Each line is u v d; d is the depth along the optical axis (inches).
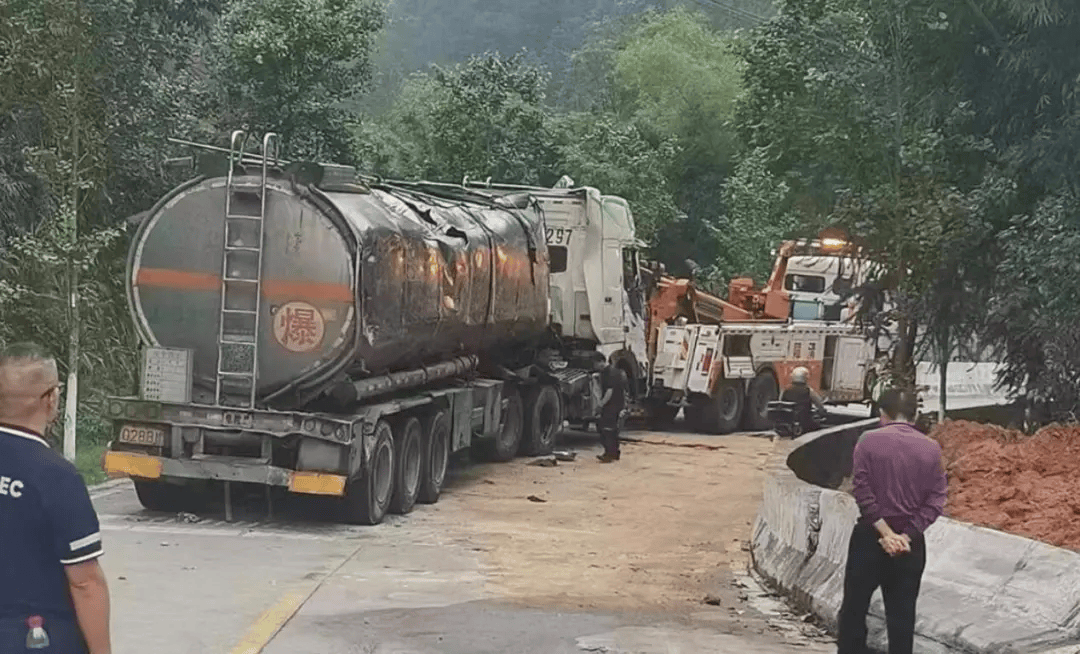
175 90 1018.1
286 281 592.7
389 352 633.0
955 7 810.8
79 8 754.8
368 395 613.6
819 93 1056.8
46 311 808.3
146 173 953.5
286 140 1299.2
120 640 372.2
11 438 193.6
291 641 381.4
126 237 812.6
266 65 1306.6
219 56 1307.8
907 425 337.1
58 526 191.0
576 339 1020.5
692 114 2362.2
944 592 389.4
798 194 1330.0
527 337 898.7
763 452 1024.9
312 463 587.8
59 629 192.2
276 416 587.2
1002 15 796.0
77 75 748.0
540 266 901.2
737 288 1358.3
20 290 753.6
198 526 590.9
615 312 1046.4
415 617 421.7
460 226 741.3
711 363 1150.3
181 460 592.1
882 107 935.7
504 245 810.8
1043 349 784.9
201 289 599.5
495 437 868.0
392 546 559.5
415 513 662.5
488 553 550.0
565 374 988.6
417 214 680.4
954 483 525.0
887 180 1029.2
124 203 951.6
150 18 1028.5
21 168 833.5
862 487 332.2
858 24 1026.1
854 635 338.3
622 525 643.5
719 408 1174.3
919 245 837.8
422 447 690.2
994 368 1036.5
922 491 331.0
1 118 837.2
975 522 437.4
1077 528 408.2
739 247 1884.8
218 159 599.8
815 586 443.5
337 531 594.6
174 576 471.5
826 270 1332.4
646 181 1942.7
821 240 1052.5
